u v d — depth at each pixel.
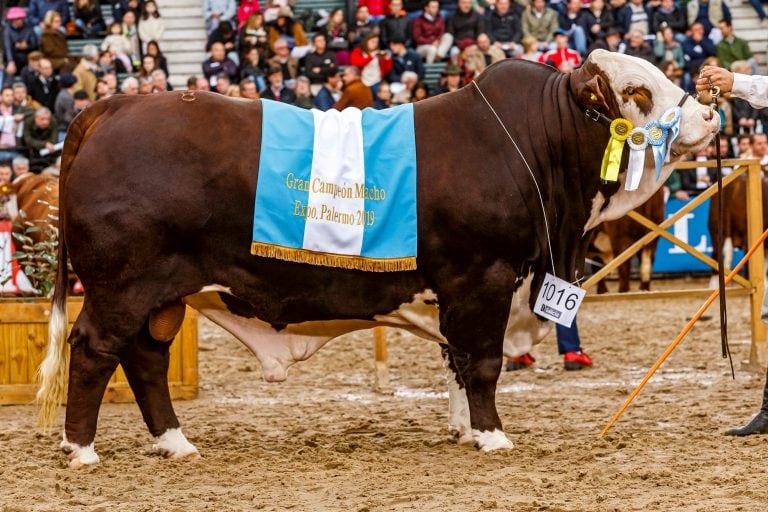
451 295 8.12
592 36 24.91
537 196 8.21
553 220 8.36
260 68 23.52
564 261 8.52
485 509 6.71
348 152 8.04
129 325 7.88
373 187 8.02
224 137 7.94
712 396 10.79
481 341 8.21
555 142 8.28
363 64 23.42
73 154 8.22
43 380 8.05
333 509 6.80
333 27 24.19
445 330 8.26
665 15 25.23
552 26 24.78
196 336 11.46
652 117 8.21
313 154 7.99
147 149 7.87
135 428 9.85
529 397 11.12
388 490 7.28
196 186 7.85
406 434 9.38
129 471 7.98
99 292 7.88
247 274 8.00
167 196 7.81
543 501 6.84
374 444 8.91
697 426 9.30
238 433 9.53
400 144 8.12
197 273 7.97
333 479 7.64
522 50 24.36
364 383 12.46
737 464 7.77
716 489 7.09
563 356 13.73
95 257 7.82
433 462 8.15
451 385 8.96
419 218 8.01
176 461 8.27
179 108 8.02
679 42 25.17
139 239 7.80
